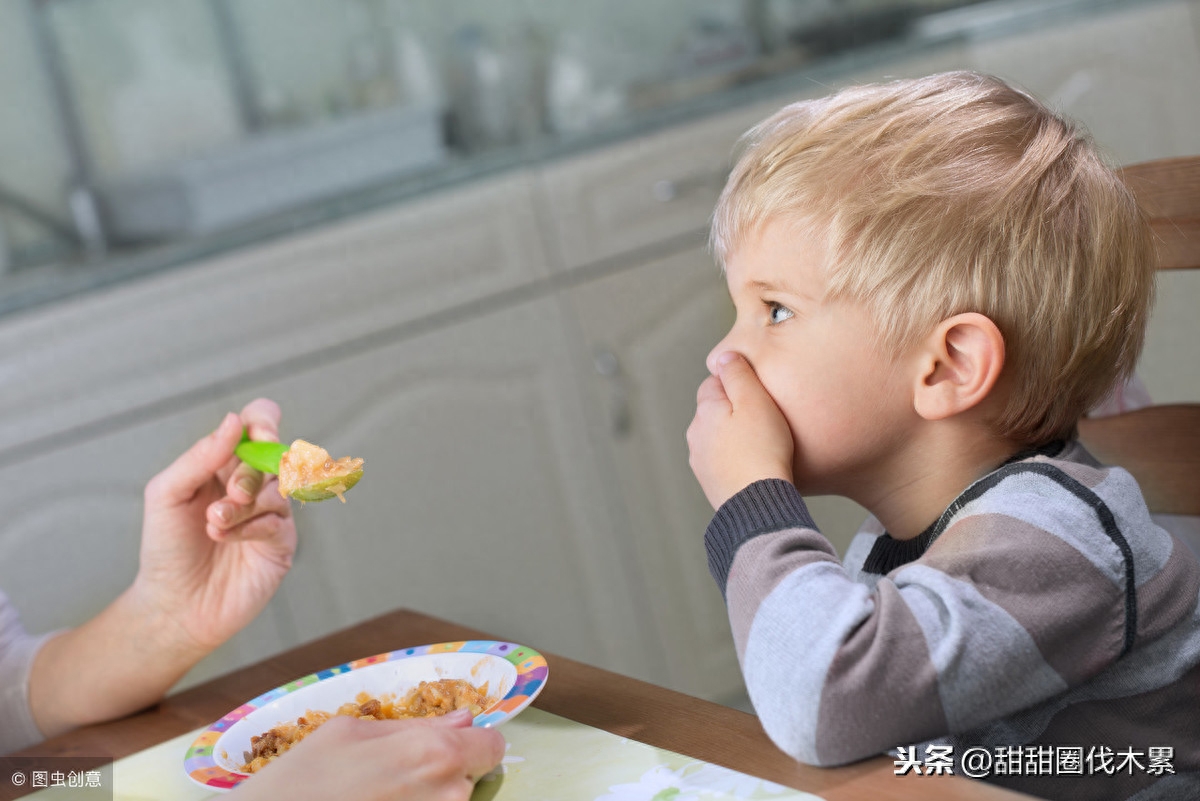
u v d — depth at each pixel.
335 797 0.57
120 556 1.91
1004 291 0.75
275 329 1.99
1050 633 0.65
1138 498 0.74
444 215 2.10
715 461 0.76
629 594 2.28
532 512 2.19
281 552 0.90
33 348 1.84
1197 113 2.61
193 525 0.89
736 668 2.38
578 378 2.22
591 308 2.23
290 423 2.00
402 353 2.07
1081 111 2.54
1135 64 2.57
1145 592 0.71
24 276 2.29
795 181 0.79
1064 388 0.78
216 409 1.96
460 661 0.75
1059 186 0.77
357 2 2.62
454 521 2.12
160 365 1.92
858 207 0.76
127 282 1.90
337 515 2.01
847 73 2.43
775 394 0.79
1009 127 0.79
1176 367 2.40
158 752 0.77
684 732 0.65
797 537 0.68
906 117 0.80
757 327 0.82
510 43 2.70
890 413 0.78
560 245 2.20
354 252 2.04
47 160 2.41
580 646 2.23
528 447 2.18
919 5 2.84
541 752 0.65
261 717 0.73
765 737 0.64
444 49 2.68
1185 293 2.38
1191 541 0.98
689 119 2.32
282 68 2.59
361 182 2.43
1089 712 0.74
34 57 2.38
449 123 2.66
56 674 0.90
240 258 1.96
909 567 0.69
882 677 0.61
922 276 0.75
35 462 1.85
